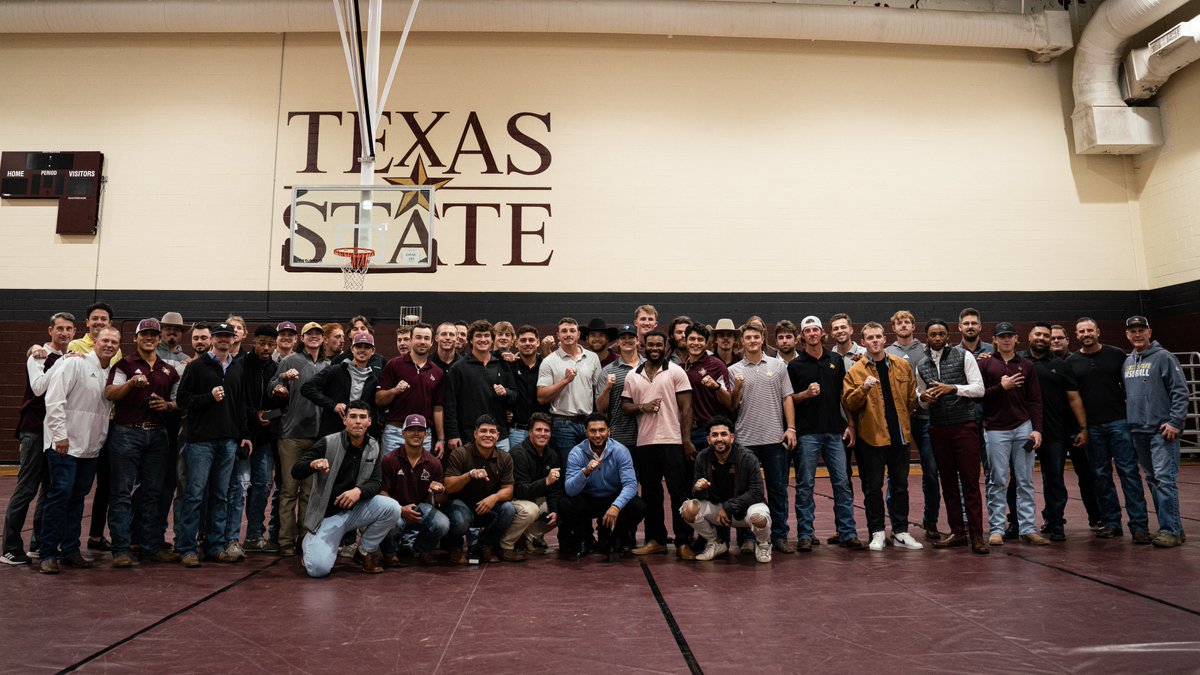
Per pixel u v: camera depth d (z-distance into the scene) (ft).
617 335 20.07
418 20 36.78
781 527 17.22
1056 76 40.45
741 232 38.83
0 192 37.11
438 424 17.92
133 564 15.67
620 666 9.41
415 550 16.79
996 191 39.52
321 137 38.17
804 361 18.08
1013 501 18.80
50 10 36.47
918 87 40.04
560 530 17.42
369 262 31.27
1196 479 29.73
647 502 17.02
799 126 39.60
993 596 12.77
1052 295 38.91
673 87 39.58
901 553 16.78
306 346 18.90
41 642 10.37
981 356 18.58
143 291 36.94
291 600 12.80
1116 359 18.48
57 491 14.79
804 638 10.53
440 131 38.55
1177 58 35.27
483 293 37.83
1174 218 37.63
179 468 16.76
